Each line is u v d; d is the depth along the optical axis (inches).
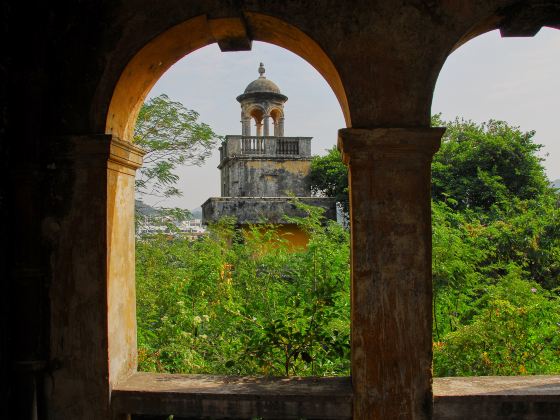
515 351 167.3
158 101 262.8
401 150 124.8
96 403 129.7
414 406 124.8
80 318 130.6
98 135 128.9
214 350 186.4
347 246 209.6
